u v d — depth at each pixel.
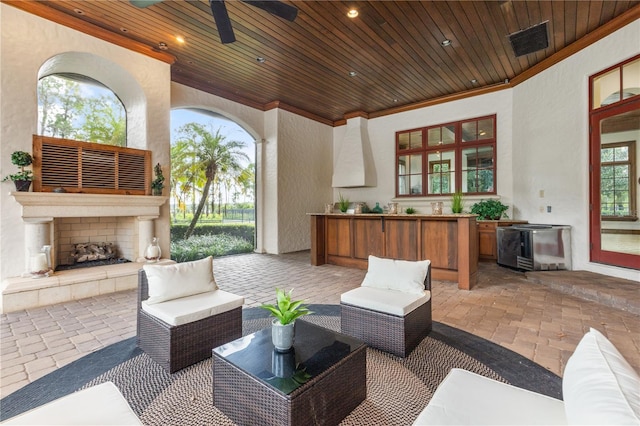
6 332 2.73
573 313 3.12
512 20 3.88
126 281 4.08
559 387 1.88
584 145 4.48
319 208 8.23
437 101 6.81
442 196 6.88
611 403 0.77
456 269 4.37
